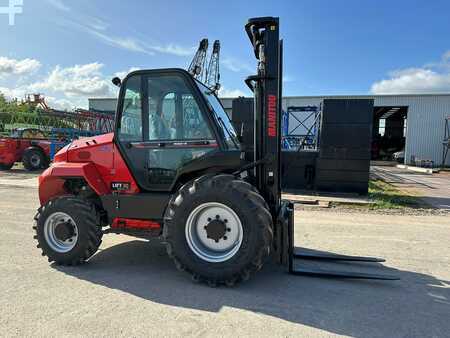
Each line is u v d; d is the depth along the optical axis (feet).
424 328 8.92
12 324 8.66
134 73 12.66
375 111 97.96
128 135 12.99
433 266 13.67
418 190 37.14
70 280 11.55
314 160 33.22
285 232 12.03
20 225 18.78
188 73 12.17
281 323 9.00
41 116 57.93
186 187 11.59
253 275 12.24
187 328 8.64
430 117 83.87
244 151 13.30
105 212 13.47
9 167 51.01
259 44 12.43
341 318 9.34
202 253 11.37
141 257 14.05
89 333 8.31
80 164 13.17
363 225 20.48
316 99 85.71
